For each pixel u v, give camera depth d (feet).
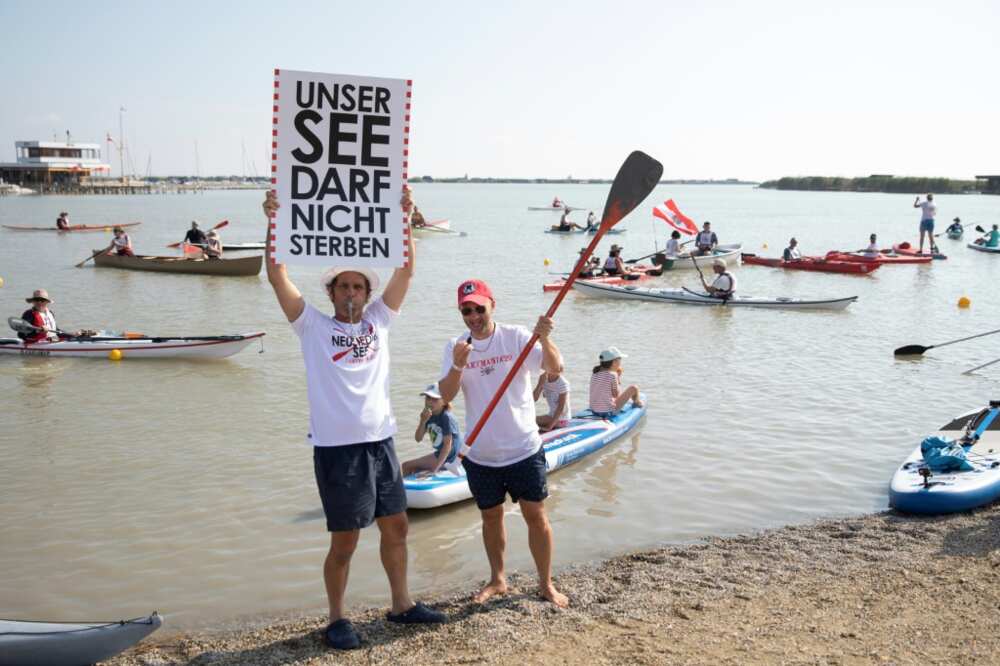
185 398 40.75
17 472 30.12
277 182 15.99
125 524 25.41
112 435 34.71
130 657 17.46
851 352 51.80
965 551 21.56
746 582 20.11
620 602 18.86
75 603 20.63
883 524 24.30
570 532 24.64
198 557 23.12
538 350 17.34
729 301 71.00
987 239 129.90
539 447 17.83
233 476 29.63
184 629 19.08
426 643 16.79
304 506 26.84
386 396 16.34
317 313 15.99
